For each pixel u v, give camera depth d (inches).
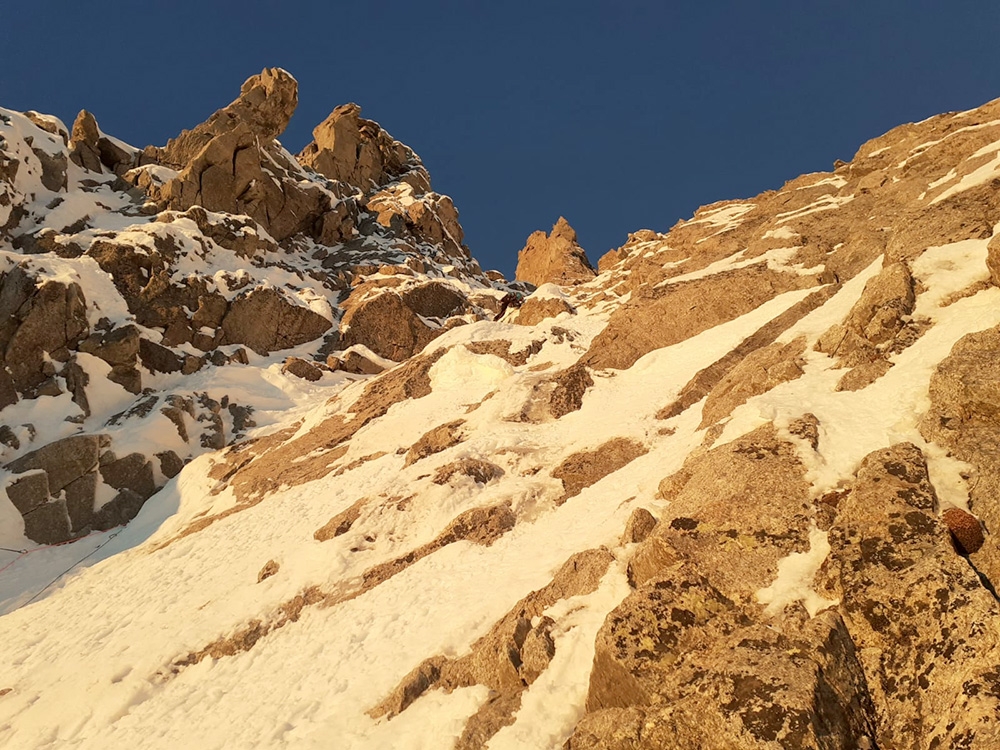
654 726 327.3
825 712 305.3
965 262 635.5
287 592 706.8
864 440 473.1
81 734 597.6
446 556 681.6
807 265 1064.8
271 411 1405.0
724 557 416.2
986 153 957.2
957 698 293.9
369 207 2576.3
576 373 1013.8
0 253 1378.0
